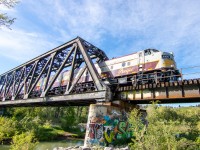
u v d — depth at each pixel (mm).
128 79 25125
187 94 18297
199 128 23859
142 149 12180
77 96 24875
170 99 19844
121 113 21656
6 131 33406
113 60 28562
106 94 21578
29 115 62344
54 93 35750
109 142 19422
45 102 30906
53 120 71125
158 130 12969
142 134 12758
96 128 19422
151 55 23547
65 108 75062
